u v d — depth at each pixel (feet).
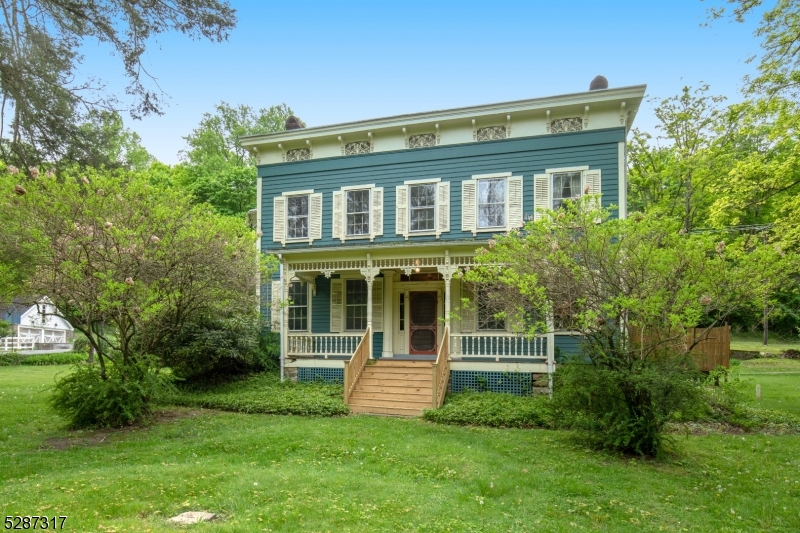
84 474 22.00
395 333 54.19
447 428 33.40
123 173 33.55
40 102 37.88
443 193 51.42
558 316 28.22
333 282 55.88
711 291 25.32
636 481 22.39
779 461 26.30
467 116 50.08
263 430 31.48
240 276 37.06
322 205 56.03
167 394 39.65
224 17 37.45
